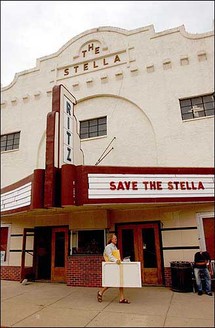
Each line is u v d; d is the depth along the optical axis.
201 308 6.60
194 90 11.77
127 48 13.52
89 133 13.12
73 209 10.18
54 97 9.83
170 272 9.78
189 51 12.41
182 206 10.32
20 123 14.70
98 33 14.53
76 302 7.43
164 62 12.54
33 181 8.55
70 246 11.14
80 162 10.56
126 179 8.76
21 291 9.19
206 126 11.13
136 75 12.91
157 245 10.36
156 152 11.48
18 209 9.97
